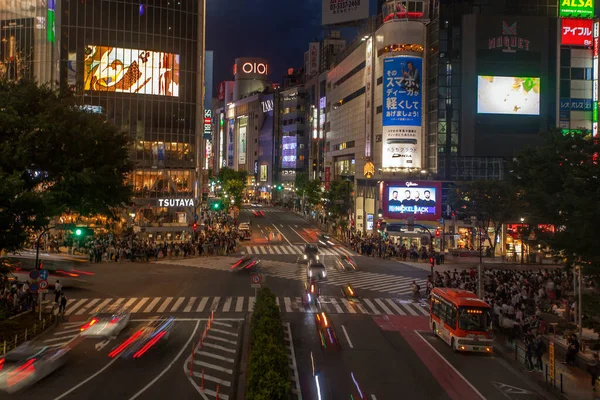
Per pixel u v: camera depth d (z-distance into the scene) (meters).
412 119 71.69
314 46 143.00
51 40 68.44
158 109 71.62
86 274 43.03
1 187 21.38
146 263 50.38
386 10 75.38
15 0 68.88
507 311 28.70
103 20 69.19
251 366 17.22
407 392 19.36
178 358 22.56
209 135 127.44
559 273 41.19
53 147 27.70
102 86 69.25
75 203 29.14
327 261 54.53
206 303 33.81
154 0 71.25
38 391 18.55
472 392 19.64
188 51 73.44
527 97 67.19
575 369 22.55
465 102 67.31
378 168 77.25
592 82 67.75
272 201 164.88
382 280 44.06
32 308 31.09
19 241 24.38
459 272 48.03
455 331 24.50
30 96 27.92
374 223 73.12
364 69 85.31
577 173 20.55
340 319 30.72
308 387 19.53
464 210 56.97
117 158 31.16
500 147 67.19
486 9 67.56
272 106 176.62
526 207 28.64
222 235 63.47
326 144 115.31
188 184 72.94
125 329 27.23
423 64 71.94
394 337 27.23
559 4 67.88
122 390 18.72
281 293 37.62
